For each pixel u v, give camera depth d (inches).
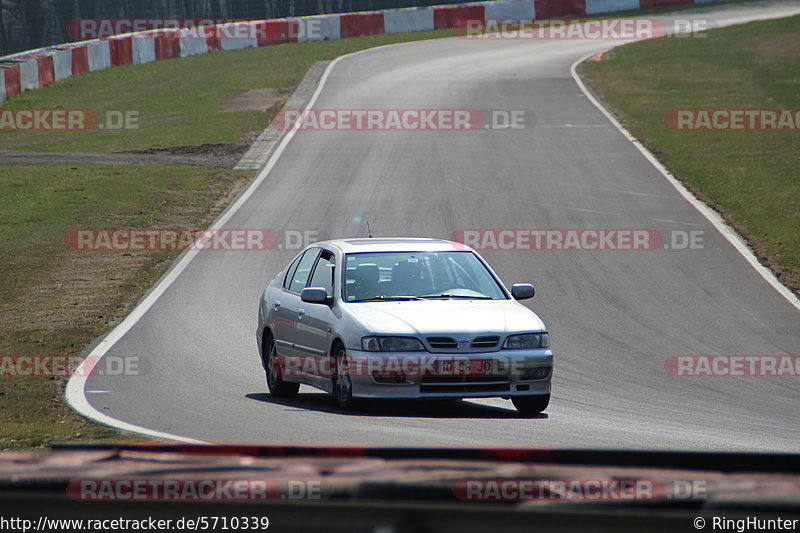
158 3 6407.5
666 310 1755.7
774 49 5137.8
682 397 1176.8
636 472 191.3
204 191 2908.5
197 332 1593.3
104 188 2908.5
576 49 5743.1
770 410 1103.0
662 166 3065.9
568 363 1398.9
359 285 1118.4
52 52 4997.5
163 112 4207.7
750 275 1993.1
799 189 2682.1
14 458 203.8
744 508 175.0
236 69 5211.6
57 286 1950.1
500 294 1147.3
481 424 948.6
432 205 2664.9
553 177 2957.7
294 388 1201.4
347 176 3053.6
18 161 3324.3
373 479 187.0
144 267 2124.8
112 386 1206.3
